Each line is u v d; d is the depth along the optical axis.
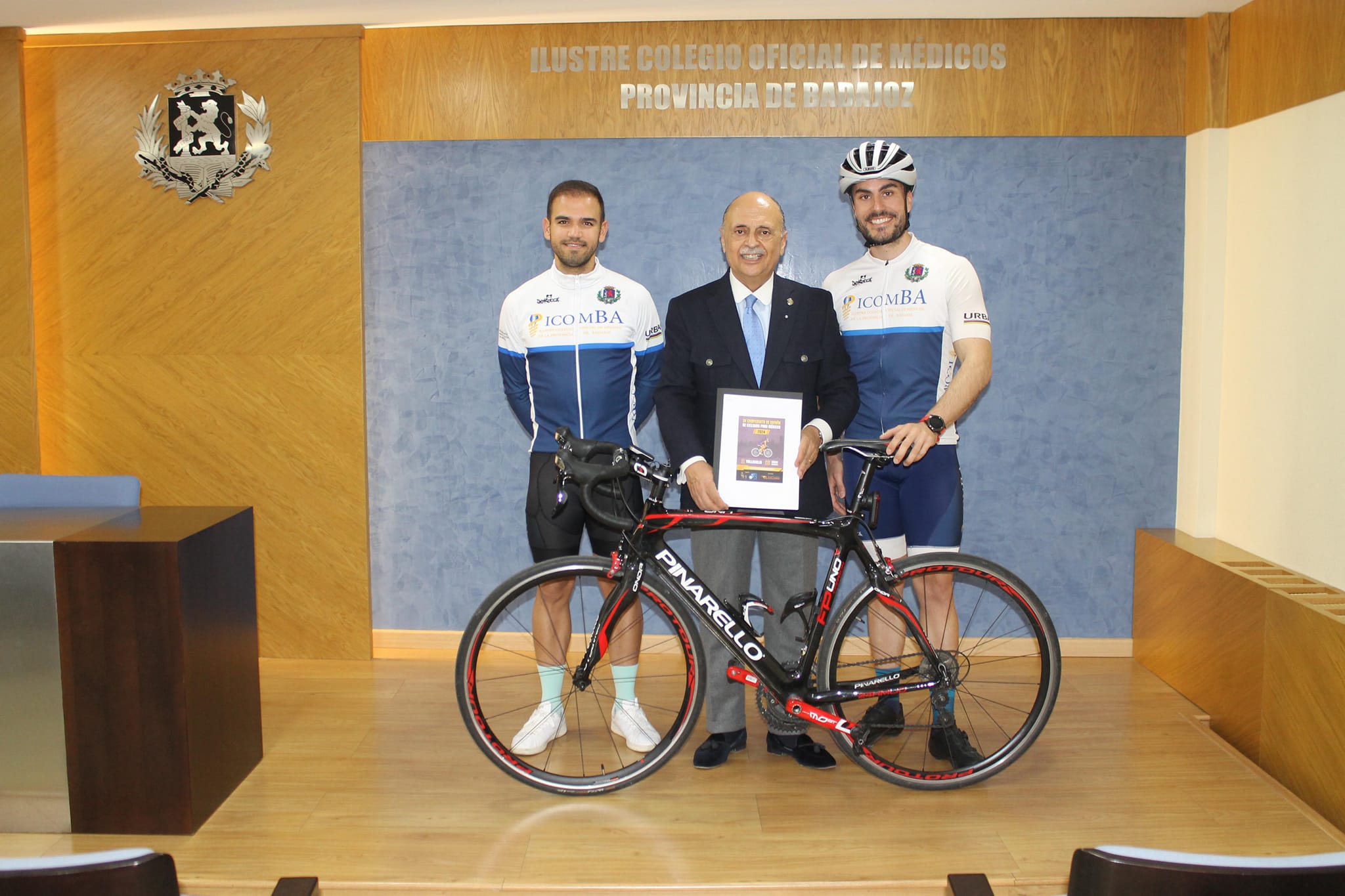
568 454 2.40
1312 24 2.78
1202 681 3.03
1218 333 3.35
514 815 2.40
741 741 2.75
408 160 3.49
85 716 2.26
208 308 3.51
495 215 3.49
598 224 2.78
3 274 3.48
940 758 2.63
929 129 3.40
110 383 3.55
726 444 2.46
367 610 3.59
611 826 2.35
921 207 3.44
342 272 3.46
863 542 2.67
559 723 2.82
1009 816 2.38
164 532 2.30
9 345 3.50
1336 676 2.35
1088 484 3.52
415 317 3.54
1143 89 3.36
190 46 3.42
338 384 3.51
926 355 2.83
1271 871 1.09
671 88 3.42
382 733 2.90
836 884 2.09
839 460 2.91
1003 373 3.48
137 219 3.49
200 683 2.33
